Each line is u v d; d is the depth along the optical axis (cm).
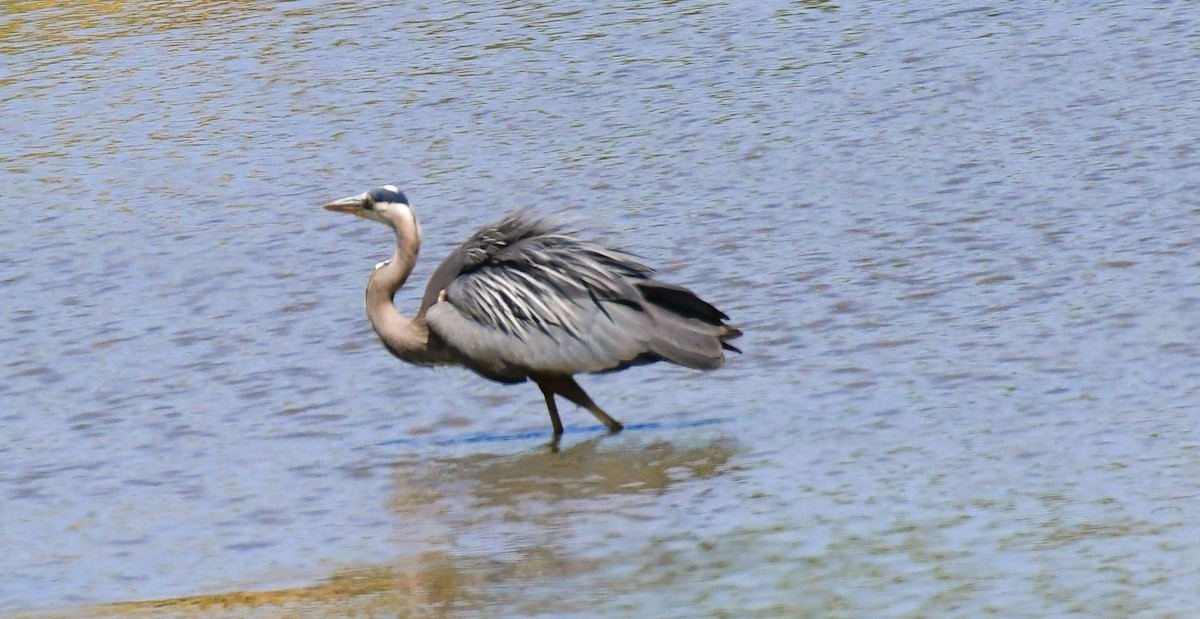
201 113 2739
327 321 1823
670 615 1048
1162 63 2614
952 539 1141
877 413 1434
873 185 2166
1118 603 1014
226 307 1891
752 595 1072
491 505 1298
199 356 1738
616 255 1469
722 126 2503
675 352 1445
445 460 1420
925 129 2400
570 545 1195
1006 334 1598
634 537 1201
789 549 1150
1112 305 1642
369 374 1658
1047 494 1210
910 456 1320
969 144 2302
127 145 2592
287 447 1476
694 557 1150
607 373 1617
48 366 1733
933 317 1673
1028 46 2798
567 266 1462
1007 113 2439
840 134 2411
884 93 2606
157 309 1897
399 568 1172
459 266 1500
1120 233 1872
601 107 2653
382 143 2533
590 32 3123
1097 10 2992
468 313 1477
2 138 2670
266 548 1237
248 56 3070
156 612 1118
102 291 1975
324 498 1342
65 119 2748
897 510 1206
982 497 1216
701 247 1986
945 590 1055
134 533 1284
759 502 1252
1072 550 1104
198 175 2425
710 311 1462
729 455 1369
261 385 1645
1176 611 995
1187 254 1770
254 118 2698
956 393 1461
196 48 3144
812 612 1035
